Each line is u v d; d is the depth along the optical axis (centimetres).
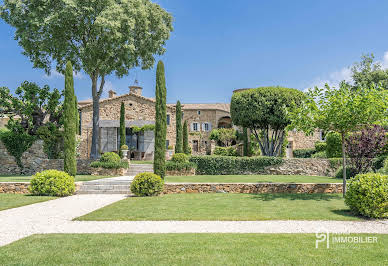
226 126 4156
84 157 3241
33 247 510
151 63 2656
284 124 2228
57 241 548
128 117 3372
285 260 444
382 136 1563
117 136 3278
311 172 2038
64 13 1923
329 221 741
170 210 883
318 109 1099
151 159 3291
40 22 1973
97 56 2186
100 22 1916
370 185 808
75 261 439
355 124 1076
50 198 1181
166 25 2597
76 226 687
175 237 577
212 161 2081
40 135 2277
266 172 2077
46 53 2377
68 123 1451
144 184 1253
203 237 577
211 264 425
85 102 3853
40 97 2342
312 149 3122
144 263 429
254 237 577
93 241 547
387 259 454
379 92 1023
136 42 2359
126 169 2117
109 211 870
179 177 1800
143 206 959
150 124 3247
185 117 3972
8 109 2253
